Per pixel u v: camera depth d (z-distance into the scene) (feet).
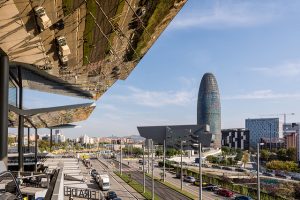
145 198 170.40
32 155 238.68
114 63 130.72
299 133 435.12
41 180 82.64
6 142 96.84
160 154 482.28
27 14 68.28
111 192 164.55
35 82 179.42
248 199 159.94
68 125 322.14
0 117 95.76
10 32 75.77
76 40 93.81
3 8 62.49
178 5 80.64
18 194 30.25
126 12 80.89
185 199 168.45
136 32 97.14
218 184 219.20
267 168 353.10
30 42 85.81
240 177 259.39
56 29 80.48
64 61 110.93
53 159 249.34
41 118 207.92
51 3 65.72
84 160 377.50
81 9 73.46
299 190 182.29
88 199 126.52
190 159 437.17
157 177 263.49
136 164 388.57
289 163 342.85
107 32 93.25
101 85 184.03
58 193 30.94
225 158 432.66
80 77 153.58
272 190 197.77
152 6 79.20
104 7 75.05
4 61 96.58
